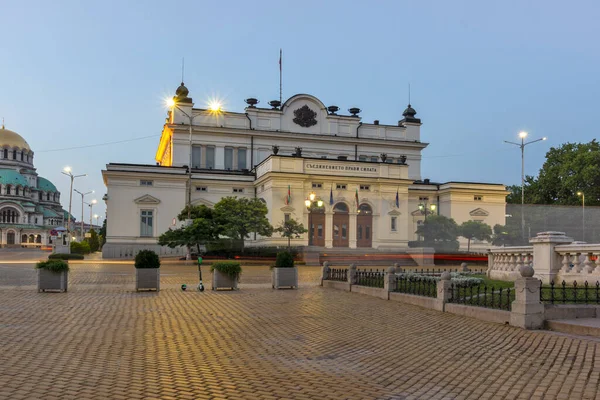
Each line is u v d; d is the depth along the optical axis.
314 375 8.31
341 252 53.22
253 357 9.54
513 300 14.07
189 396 7.04
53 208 163.12
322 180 56.47
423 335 11.89
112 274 30.69
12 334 11.35
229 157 64.38
